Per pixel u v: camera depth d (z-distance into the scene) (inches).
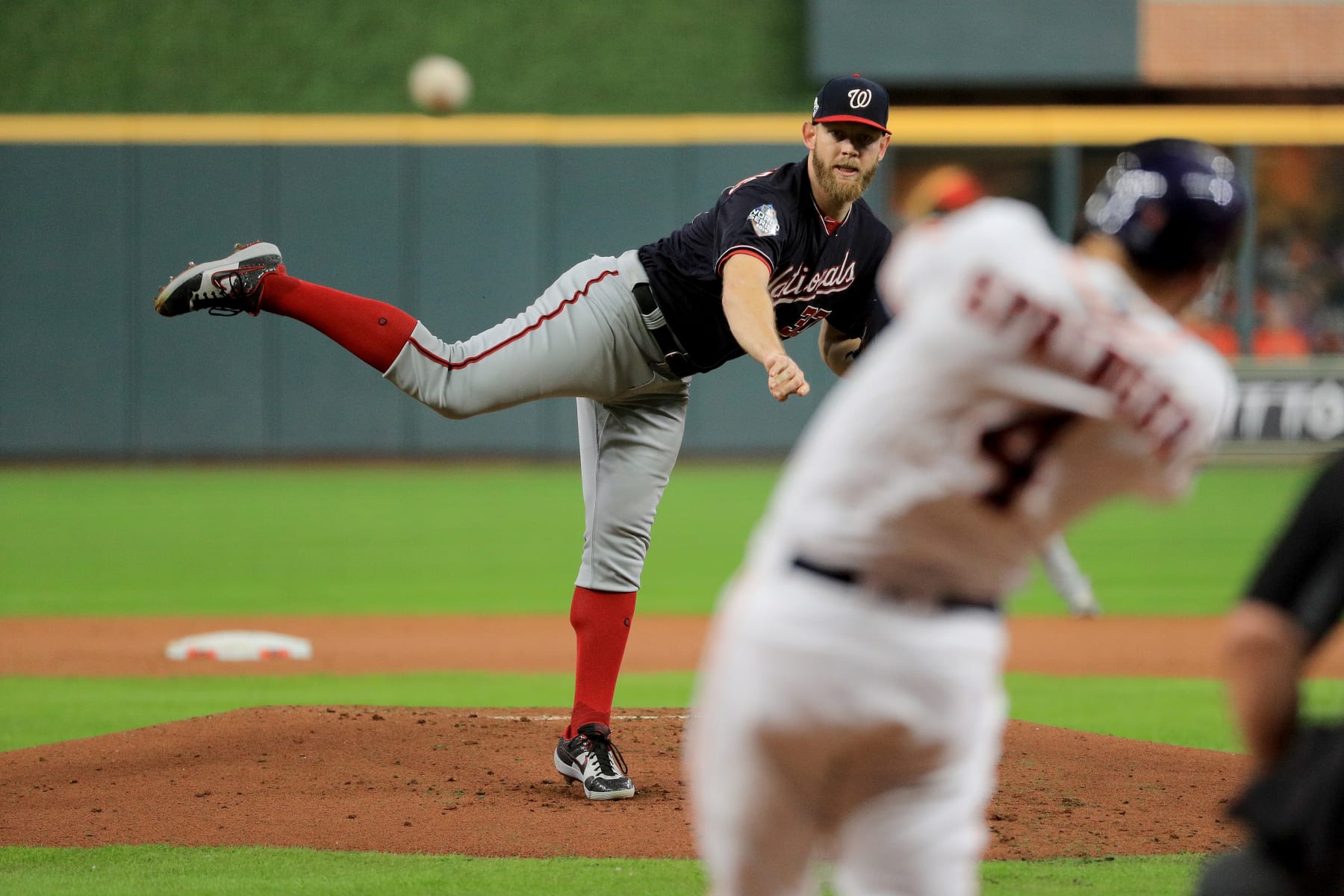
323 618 1434.5
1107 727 895.7
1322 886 263.7
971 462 274.1
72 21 3260.3
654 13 3324.3
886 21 3137.3
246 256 604.4
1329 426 2997.0
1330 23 3159.5
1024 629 1376.7
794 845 311.4
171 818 602.2
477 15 3321.9
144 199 3004.4
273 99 3280.0
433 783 669.9
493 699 1016.2
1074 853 547.2
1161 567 1806.1
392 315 611.5
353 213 3024.1
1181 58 3154.5
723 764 303.7
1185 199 274.2
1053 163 3107.8
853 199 599.5
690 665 1196.5
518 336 619.8
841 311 668.7
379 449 3043.8
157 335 3016.7
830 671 285.0
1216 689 1059.3
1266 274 3191.4
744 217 577.9
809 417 3038.9
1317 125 3105.3
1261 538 2075.5
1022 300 263.7
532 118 3225.9
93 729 884.6
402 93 3299.7
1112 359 265.9
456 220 3034.0
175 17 3277.6
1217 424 281.0
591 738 647.8
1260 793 272.4
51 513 2279.8
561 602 1539.1
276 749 735.7
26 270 3004.4
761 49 3316.9
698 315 614.5
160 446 3034.0
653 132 3034.0
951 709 289.7
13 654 1220.5
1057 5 3129.9
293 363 3029.0
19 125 2984.7
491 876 511.8
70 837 571.8
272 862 531.8
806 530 290.0
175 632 1347.2
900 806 301.4
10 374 3014.3
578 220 3043.8
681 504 2397.9
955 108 3154.5
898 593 286.2
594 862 531.2
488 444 3048.7
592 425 668.7
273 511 2321.6
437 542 1994.3
